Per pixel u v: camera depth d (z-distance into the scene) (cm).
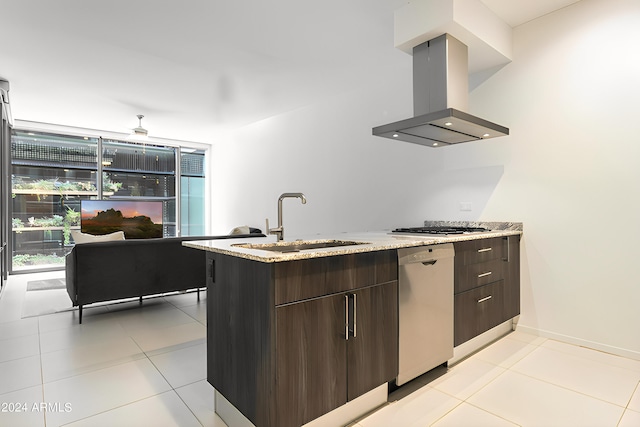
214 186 757
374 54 351
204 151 791
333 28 299
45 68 372
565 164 274
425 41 267
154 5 262
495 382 213
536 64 288
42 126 593
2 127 457
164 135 702
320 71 389
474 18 258
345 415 172
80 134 632
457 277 235
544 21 284
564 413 179
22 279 537
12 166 579
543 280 288
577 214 269
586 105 263
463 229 299
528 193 294
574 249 271
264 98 477
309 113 507
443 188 352
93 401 192
